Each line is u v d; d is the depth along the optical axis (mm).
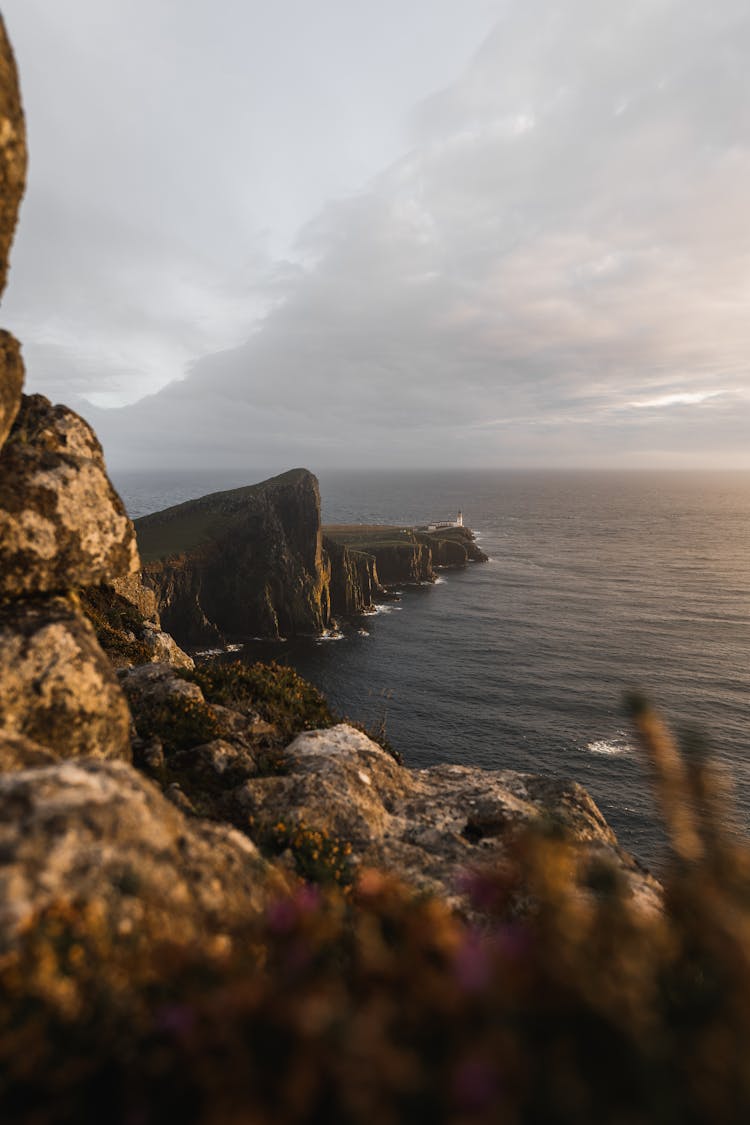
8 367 5793
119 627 15570
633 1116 1672
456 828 7770
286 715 11320
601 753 71125
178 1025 2301
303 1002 2201
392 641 122875
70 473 7008
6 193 5508
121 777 4230
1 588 6188
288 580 136375
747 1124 1615
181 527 150375
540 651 113250
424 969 2355
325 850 6340
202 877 3973
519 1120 1721
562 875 2494
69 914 2945
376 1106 1777
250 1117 1871
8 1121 2201
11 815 3463
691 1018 1917
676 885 1980
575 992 1957
